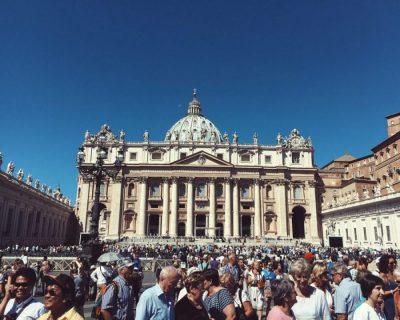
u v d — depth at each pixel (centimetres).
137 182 9475
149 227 9631
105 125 9844
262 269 1617
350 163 10694
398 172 7138
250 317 905
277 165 9725
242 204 9525
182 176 9406
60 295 531
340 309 810
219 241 8106
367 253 4650
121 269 916
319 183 10344
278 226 9319
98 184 2547
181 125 14538
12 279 694
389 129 8050
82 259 1562
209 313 723
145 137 9819
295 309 700
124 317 858
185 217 9319
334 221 8894
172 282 677
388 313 835
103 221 9412
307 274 720
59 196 9106
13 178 5988
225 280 852
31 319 640
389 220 6147
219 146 9775
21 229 6450
